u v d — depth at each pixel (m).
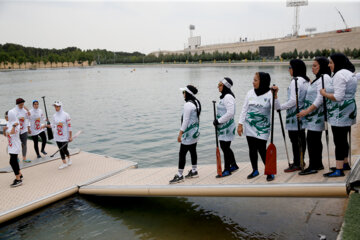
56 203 6.01
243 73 48.81
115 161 7.99
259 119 4.83
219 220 5.25
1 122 12.66
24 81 52.94
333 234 4.47
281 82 29.52
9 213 5.25
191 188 5.10
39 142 11.06
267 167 4.63
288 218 5.09
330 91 4.36
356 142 8.57
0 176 7.16
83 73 87.19
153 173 6.60
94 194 6.09
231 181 5.05
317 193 4.18
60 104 7.41
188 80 40.94
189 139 5.47
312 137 4.66
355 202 4.23
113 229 5.07
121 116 15.95
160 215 5.54
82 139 11.46
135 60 158.75
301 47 111.12
